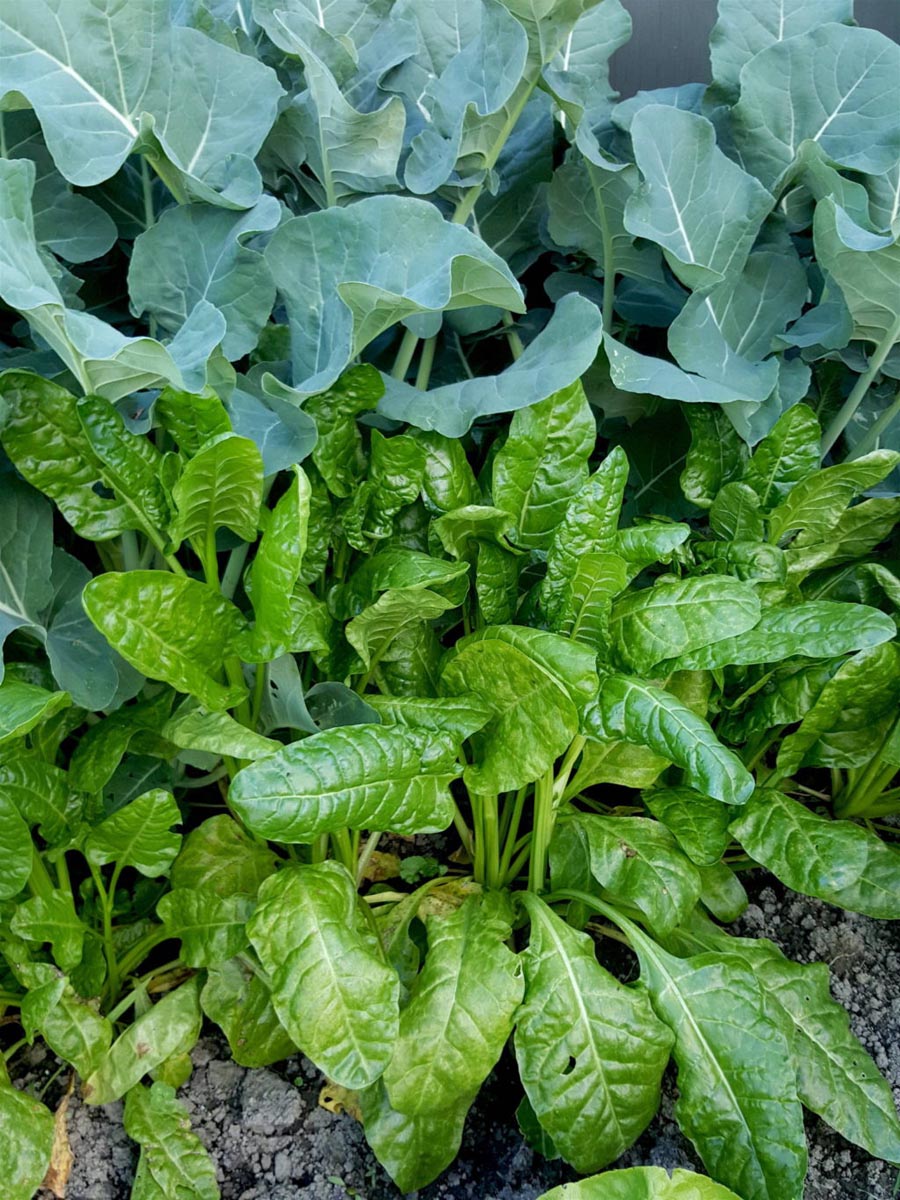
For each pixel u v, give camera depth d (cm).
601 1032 97
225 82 105
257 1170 101
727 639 98
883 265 102
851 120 115
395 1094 95
